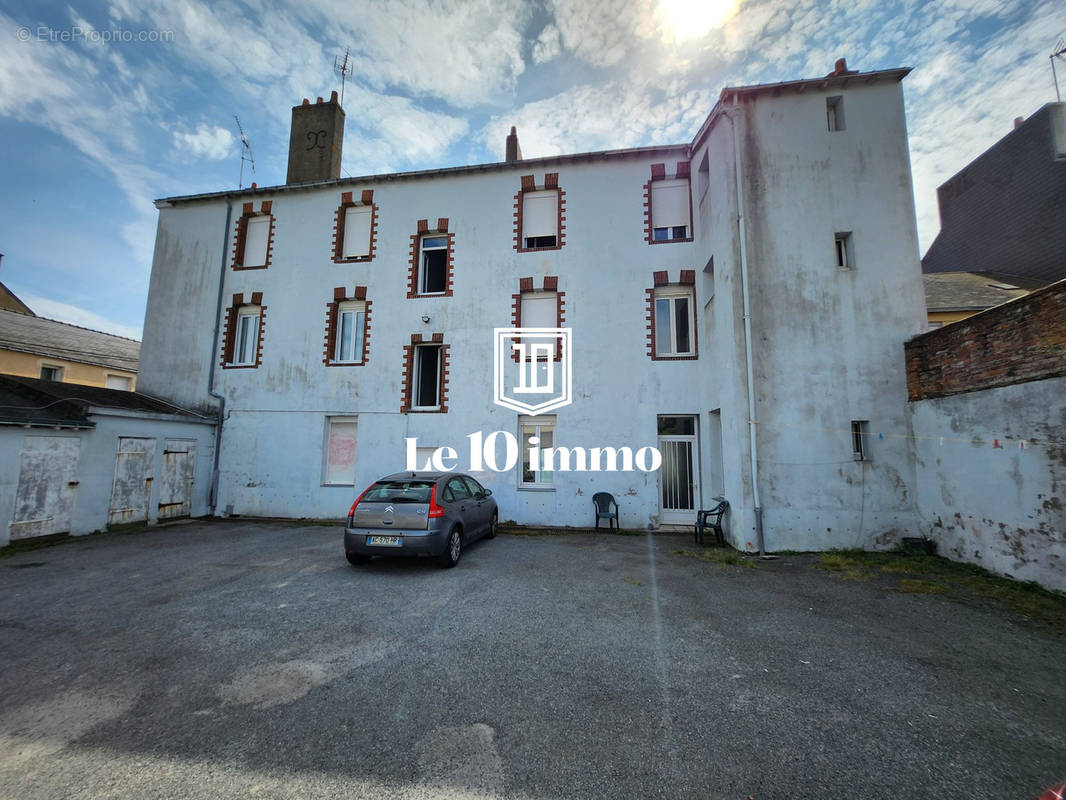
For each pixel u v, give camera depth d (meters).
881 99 9.16
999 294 12.34
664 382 11.43
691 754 2.81
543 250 12.40
